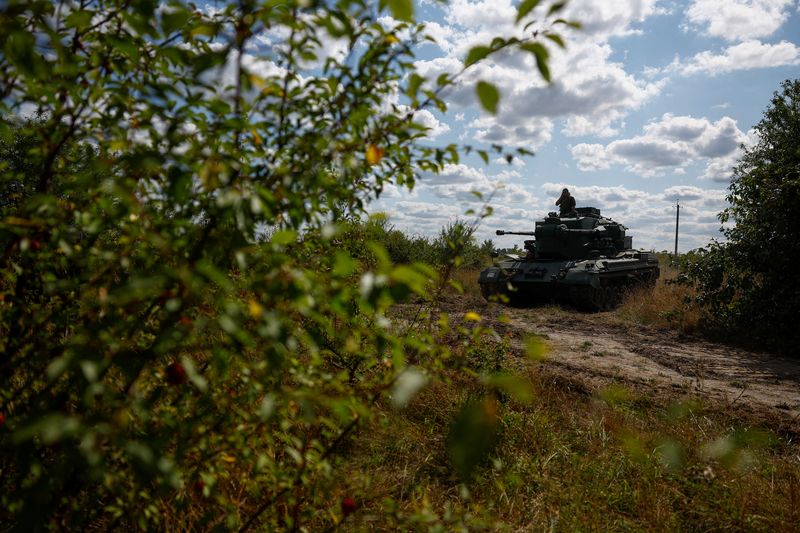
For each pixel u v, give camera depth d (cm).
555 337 1062
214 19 175
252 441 195
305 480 213
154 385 204
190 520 229
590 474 419
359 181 235
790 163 1180
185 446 170
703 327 1186
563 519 357
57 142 188
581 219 1742
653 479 395
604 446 452
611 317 1366
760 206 1130
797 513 369
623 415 494
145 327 172
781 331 1042
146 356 155
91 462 123
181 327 149
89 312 172
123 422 134
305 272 153
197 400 189
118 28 185
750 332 1118
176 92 166
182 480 194
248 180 178
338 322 250
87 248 191
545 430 484
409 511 309
